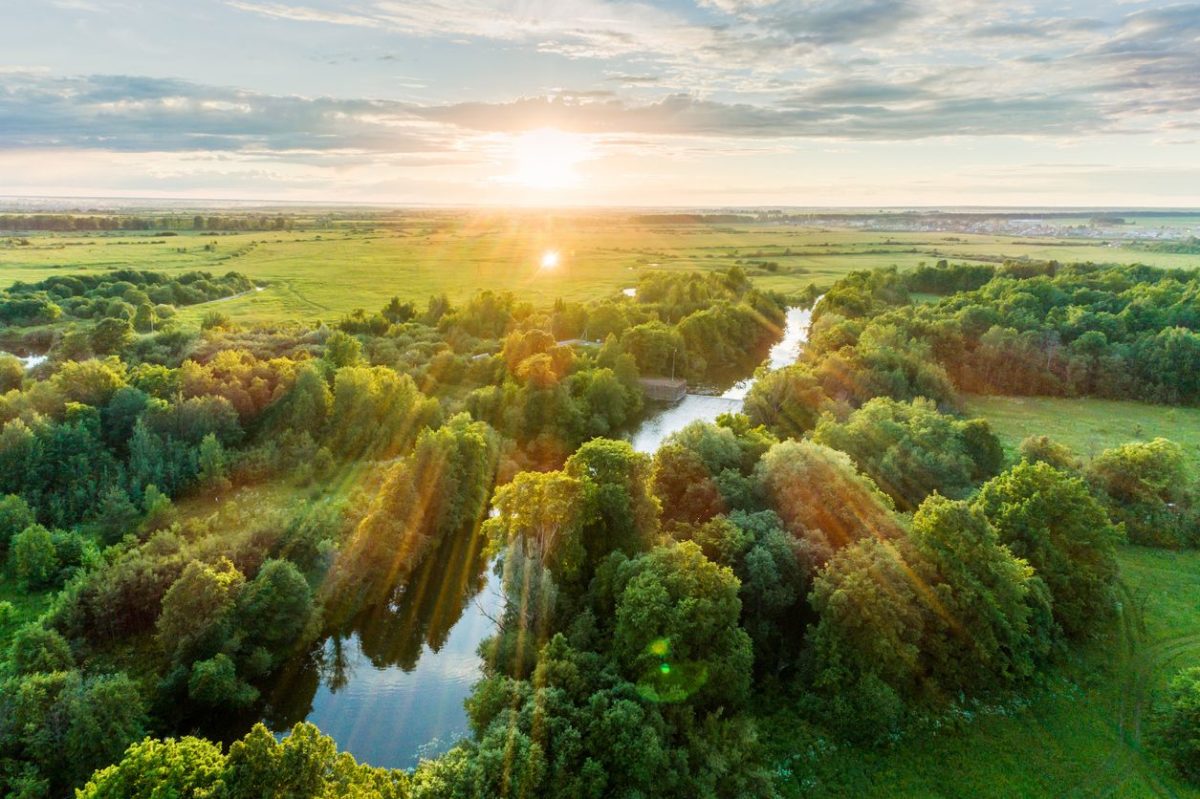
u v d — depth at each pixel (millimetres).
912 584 46844
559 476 54031
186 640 47938
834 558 48844
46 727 39125
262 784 31562
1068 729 44219
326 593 57656
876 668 44000
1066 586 51281
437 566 67625
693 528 57625
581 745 37500
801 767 41469
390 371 100250
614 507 54844
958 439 77438
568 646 45188
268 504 69750
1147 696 47094
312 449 85062
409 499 66188
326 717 49281
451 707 50312
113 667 49406
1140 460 70562
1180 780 40312
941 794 39625
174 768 31719
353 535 63469
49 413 80062
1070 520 53781
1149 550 66000
